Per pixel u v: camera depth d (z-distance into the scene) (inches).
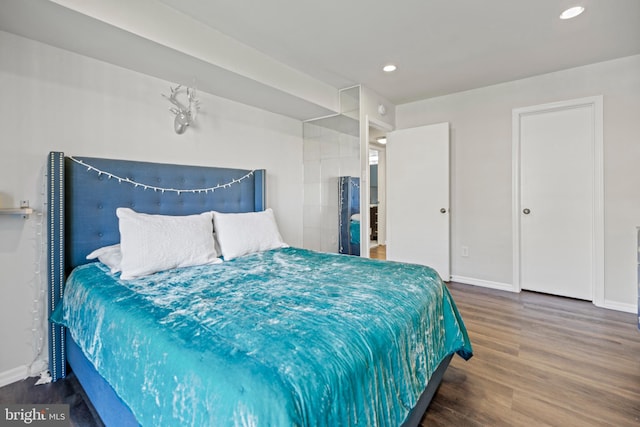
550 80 121.8
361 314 46.4
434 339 59.4
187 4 76.4
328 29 88.7
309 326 41.6
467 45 98.9
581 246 121.8
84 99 81.0
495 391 65.5
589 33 92.0
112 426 50.4
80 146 80.4
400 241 158.6
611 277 112.1
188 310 48.1
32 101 72.9
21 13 62.1
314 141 146.3
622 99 108.7
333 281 64.5
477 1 76.5
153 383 38.1
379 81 128.5
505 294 129.1
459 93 143.7
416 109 156.5
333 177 140.6
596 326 97.2
